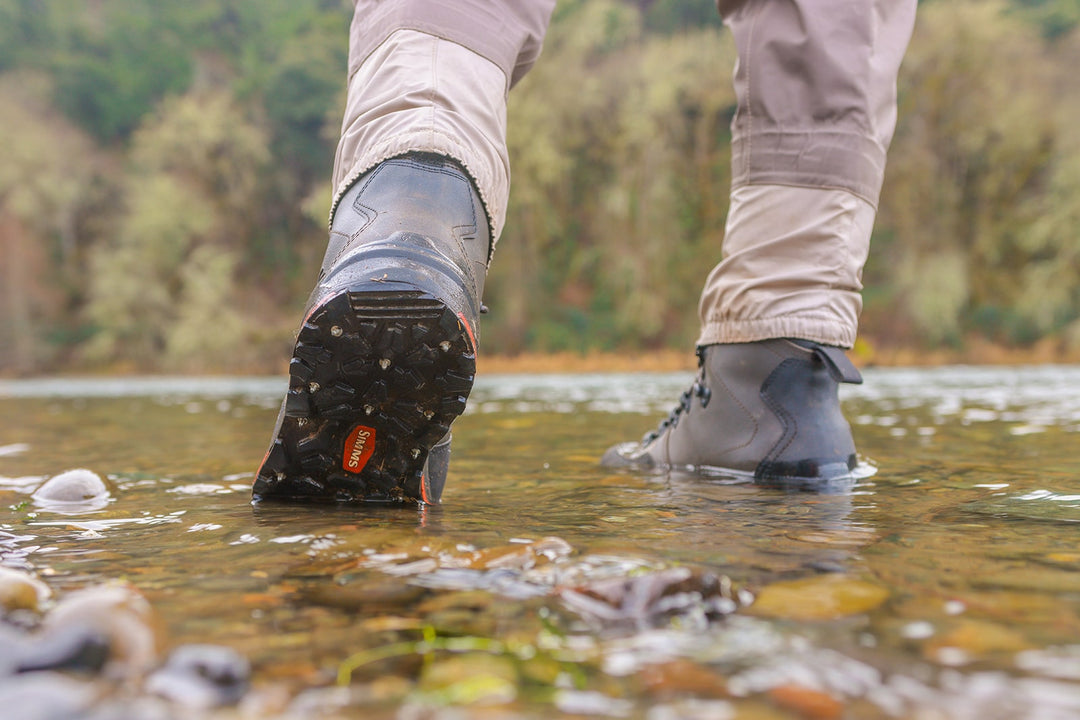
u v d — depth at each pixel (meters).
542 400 5.10
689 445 1.58
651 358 27.66
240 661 0.43
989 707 0.38
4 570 0.62
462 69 1.26
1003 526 0.89
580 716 0.38
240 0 54.66
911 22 1.57
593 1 34.38
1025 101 29.98
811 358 1.45
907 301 27.08
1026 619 0.52
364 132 1.25
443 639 0.50
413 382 0.99
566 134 33.97
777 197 1.46
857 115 1.45
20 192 37.22
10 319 34.97
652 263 30.25
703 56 32.91
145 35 52.31
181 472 1.66
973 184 30.53
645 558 0.71
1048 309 26.64
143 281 32.41
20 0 49.25
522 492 1.29
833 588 0.60
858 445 2.01
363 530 0.88
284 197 39.41
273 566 0.72
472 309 1.07
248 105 41.28
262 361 30.44
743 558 0.72
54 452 2.19
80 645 0.43
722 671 0.44
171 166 37.06
